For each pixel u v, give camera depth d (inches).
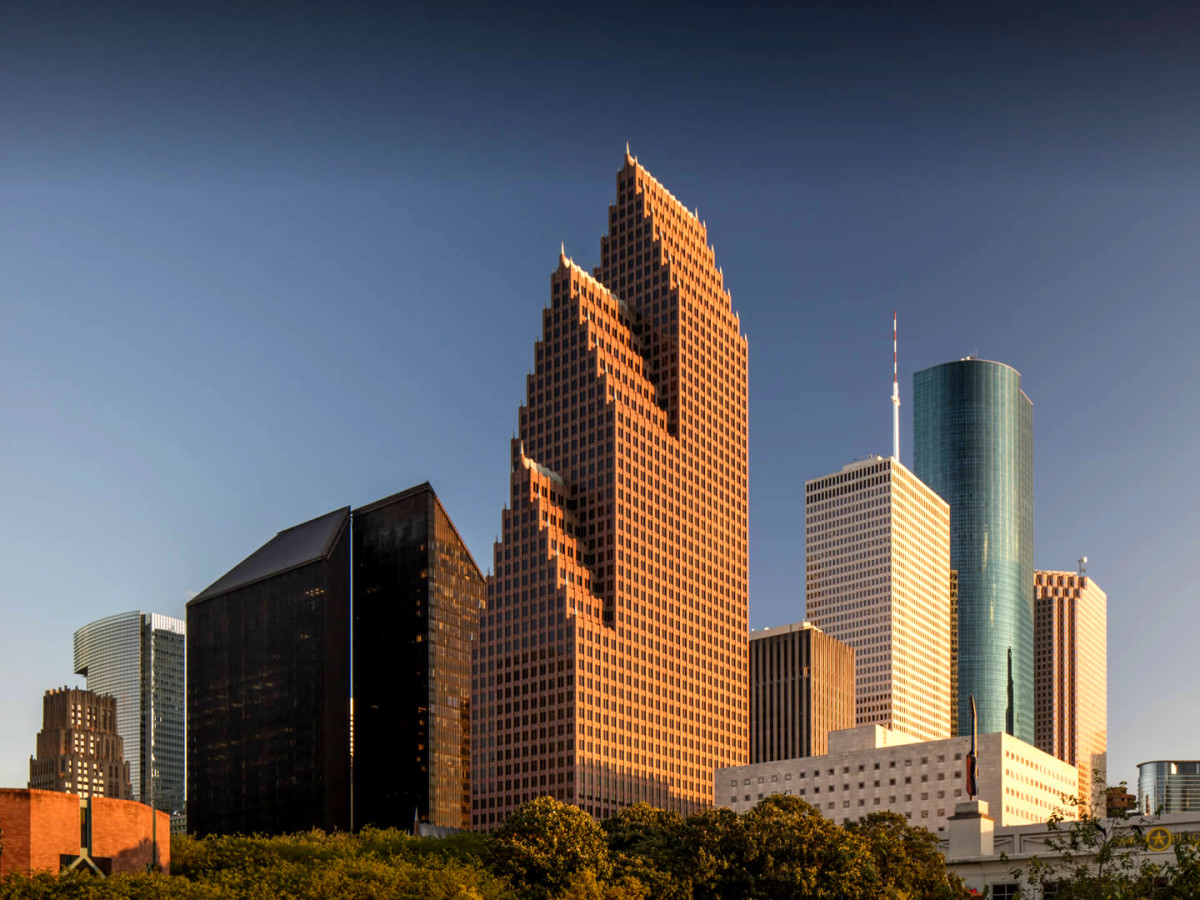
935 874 6953.7
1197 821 7224.4
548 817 7022.6
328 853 7500.0
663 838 7293.3
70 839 4958.2
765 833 6732.3
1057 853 7106.3
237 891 5393.7
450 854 7608.3
